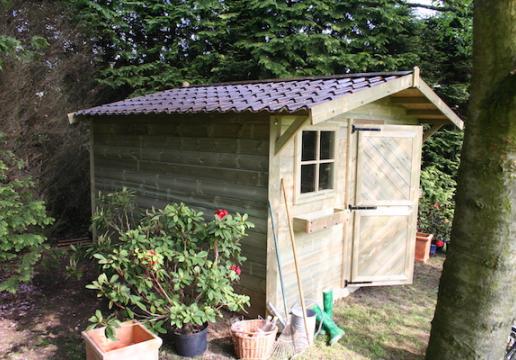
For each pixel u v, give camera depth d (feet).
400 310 15.08
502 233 8.97
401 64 25.21
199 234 11.96
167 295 11.46
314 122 10.44
